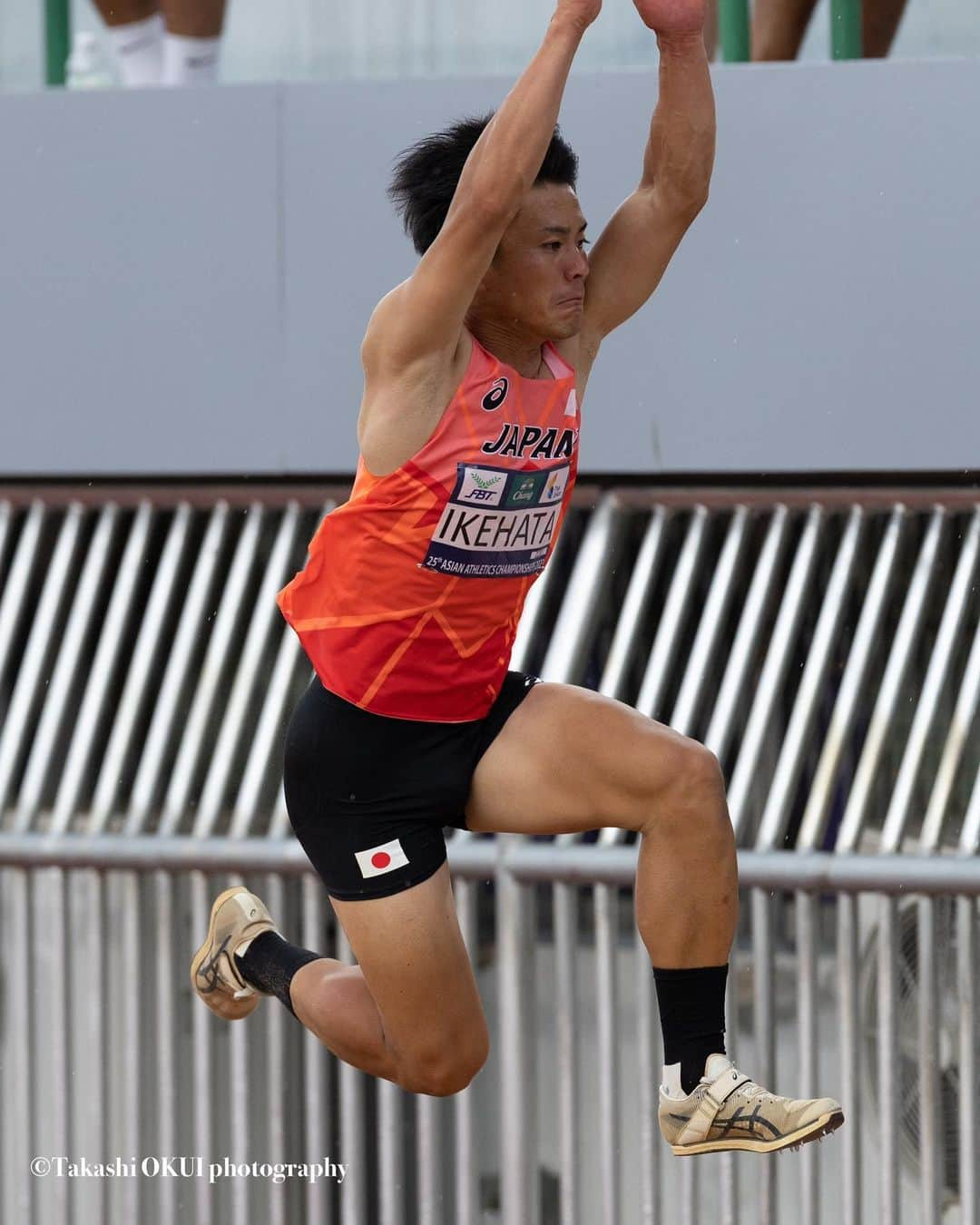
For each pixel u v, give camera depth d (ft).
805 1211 47.93
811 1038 47.75
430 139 30.30
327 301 53.36
